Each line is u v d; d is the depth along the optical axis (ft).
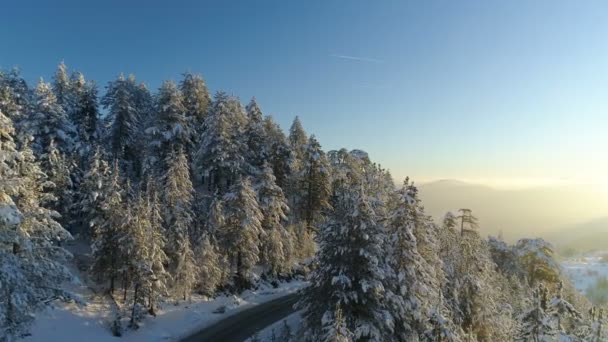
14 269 55.21
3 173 59.00
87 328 100.58
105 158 153.79
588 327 78.95
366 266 69.67
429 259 87.35
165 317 115.44
